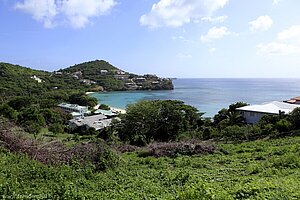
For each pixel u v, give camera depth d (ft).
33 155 52.95
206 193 25.49
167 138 137.39
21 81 395.55
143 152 75.15
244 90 568.82
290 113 122.93
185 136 127.75
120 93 509.76
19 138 59.16
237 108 165.27
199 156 69.72
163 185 38.91
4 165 44.24
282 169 45.57
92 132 189.06
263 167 48.98
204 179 41.16
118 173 49.70
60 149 59.00
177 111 142.10
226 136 111.75
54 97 349.82
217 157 65.67
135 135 135.03
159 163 60.18
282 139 88.89
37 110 205.87
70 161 52.60
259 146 77.15
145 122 141.18
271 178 38.91
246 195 27.40
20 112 188.14
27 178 40.24
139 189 36.37
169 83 609.42
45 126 180.55
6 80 382.22
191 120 152.46
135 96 456.04
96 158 55.21
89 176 46.03
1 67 431.02
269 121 125.29
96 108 329.11
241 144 86.02
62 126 195.31
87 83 552.00
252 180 37.09
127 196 31.81
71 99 354.33
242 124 141.49
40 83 424.46
